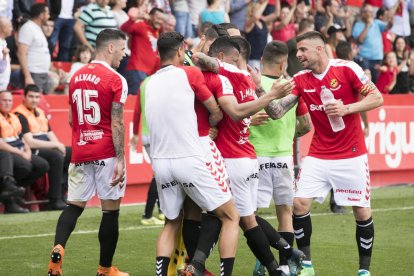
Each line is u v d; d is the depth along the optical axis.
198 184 14.48
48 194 26.39
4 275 17.14
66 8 30.92
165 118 14.52
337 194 16.31
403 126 34.03
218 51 15.60
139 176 28.23
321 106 16.06
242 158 15.38
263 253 15.54
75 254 19.44
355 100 16.14
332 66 15.97
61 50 31.16
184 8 33.69
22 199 25.98
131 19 31.02
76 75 16.39
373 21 38.78
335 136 16.14
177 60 15.00
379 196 30.59
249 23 33.28
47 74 29.20
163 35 15.00
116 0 31.66
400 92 40.19
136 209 27.00
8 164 25.05
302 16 36.72
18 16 30.05
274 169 17.06
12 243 20.77
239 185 15.38
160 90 14.62
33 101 25.92
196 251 14.79
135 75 30.97
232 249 14.61
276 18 35.50
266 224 16.03
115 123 16.06
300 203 16.30
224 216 14.73
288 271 16.33
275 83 14.43
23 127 25.64
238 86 15.37
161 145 14.65
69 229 16.22
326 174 16.28
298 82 16.23
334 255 19.42
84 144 16.28
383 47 39.50
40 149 26.00
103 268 16.59
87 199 16.50
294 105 16.39
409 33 41.88
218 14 32.25
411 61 41.16
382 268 17.91
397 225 23.91
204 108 14.80
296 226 16.39
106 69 16.17
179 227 15.42
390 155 33.53
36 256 19.14
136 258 19.08
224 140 15.34
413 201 29.30
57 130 27.23
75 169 16.45
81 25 30.98
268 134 17.03
